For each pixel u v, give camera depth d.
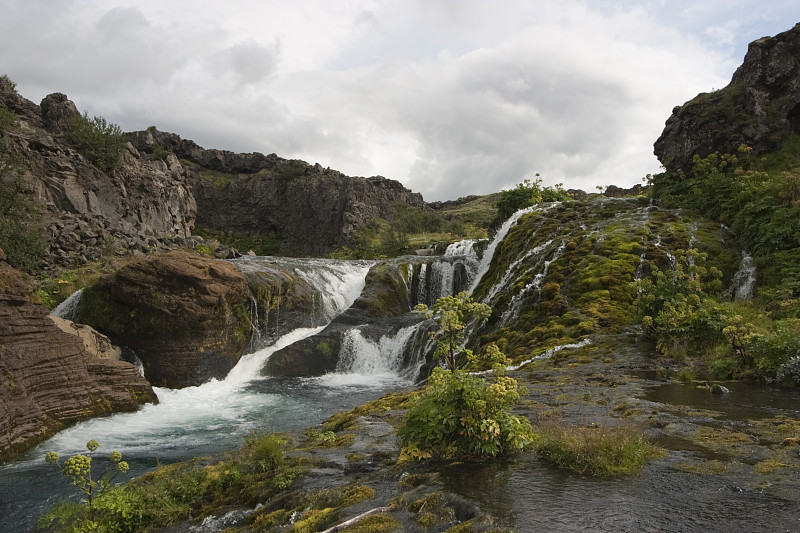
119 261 32.75
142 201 46.84
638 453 6.69
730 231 25.61
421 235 73.19
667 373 13.59
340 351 26.88
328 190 76.19
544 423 8.38
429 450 7.29
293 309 30.05
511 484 6.01
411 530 4.97
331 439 9.23
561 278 23.38
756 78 33.66
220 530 6.43
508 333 21.02
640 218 28.98
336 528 5.05
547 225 30.70
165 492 7.86
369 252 61.44
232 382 23.83
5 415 12.59
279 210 80.50
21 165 34.03
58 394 15.18
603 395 11.30
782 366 12.27
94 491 9.83
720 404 10.22
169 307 22.58
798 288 18.77
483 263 36.50
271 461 8.21
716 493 5.58
